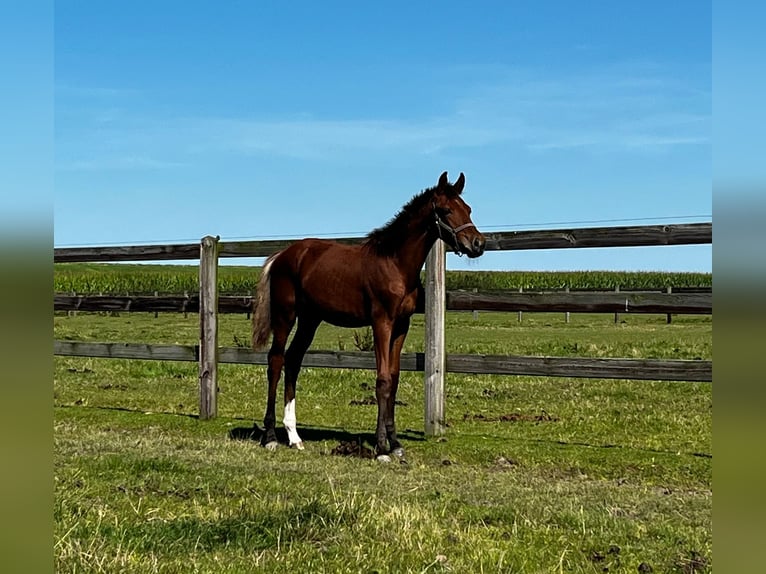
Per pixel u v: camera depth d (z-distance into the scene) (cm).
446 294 841
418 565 395
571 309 779
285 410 812
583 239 775
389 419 760
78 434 817
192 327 2512
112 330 2339
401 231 748
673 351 1648
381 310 754
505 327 2684
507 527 483
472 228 724
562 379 1407
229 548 410
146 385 1320
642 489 637
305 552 404
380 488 586
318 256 796
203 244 954
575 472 710
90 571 353
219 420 948
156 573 360
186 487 556
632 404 1117
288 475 621
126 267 6856
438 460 746
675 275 4547
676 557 427
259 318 824
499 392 1255
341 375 1423
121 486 546
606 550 442
